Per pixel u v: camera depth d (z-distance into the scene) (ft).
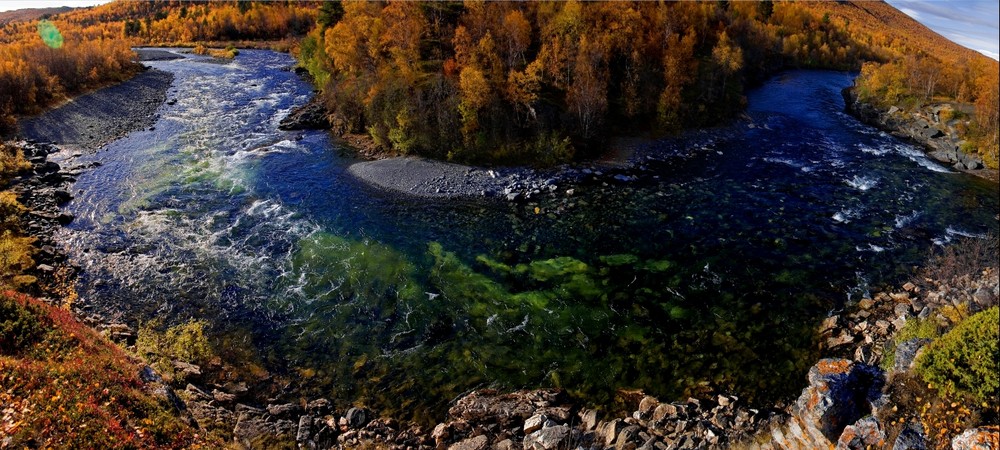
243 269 93.30
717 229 109.19
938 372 44.37
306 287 88.17
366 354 72.69
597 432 57.77
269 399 64.75
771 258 96.99
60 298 83.15
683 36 220.84
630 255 98.89
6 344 55.62
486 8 199.41
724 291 86.53
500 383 67.05
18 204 112.06
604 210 120.06
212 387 65.67
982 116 157.28
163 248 100.22
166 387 58.23
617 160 152.97
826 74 308.60
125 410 50.16
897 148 167.94
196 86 242.99
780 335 75.25
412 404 64.18
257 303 83.82
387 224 112.98
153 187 128.47
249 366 70.38
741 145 168.04
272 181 135.23
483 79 148.97
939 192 130.11
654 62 194.90
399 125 155.12
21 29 461.78
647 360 70.69
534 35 200.95
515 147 151.43
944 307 74.02
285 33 458.91
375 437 58.39
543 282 89.81
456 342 74.64
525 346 73.67
